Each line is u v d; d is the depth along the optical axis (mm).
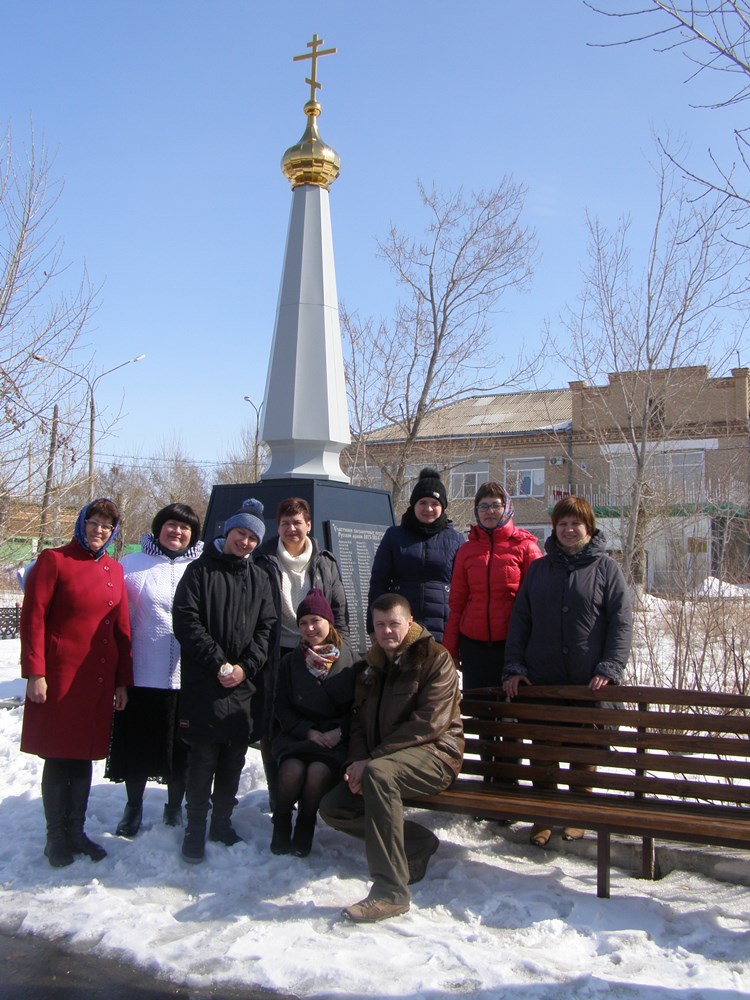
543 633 4652
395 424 19609
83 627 4449
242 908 3924
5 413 12078
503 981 3238
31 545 14469
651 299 13211
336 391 7289
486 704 4680
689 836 3691
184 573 4543
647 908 3818
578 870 4355
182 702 4488
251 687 4566
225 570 4535
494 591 5059
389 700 4320
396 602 4348
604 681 4418
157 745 4875
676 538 10922
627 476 15094
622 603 4570
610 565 4648
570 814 3912
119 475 34250
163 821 5004
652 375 14156
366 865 4434
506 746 4566
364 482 18516
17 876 4320
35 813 5168
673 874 4281
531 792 4449
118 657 4668
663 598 8305
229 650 4453
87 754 4379
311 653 4652
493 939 3576
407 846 4172
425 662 4309
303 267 7367
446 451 23688
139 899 4047
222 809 4648
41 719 4355
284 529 5191
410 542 5523
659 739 4250
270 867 4340
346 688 4625
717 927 3656
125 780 4855
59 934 3736
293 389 7180
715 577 8625
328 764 4480
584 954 3465
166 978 3363
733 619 7332
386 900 3801
